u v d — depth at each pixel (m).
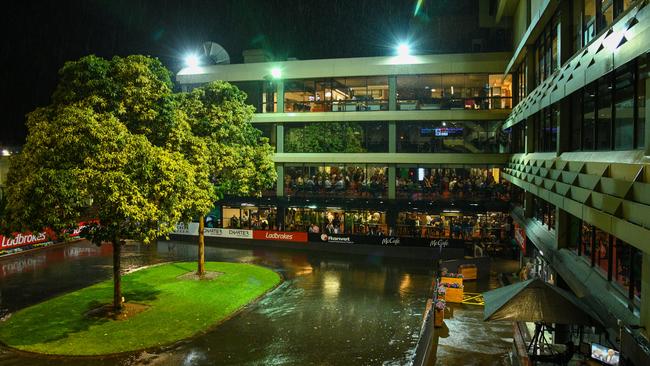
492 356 15.60
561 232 15.59
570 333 15.20
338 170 39.69
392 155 37.78
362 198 38.00
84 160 17.19
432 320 17.30
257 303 22.64
